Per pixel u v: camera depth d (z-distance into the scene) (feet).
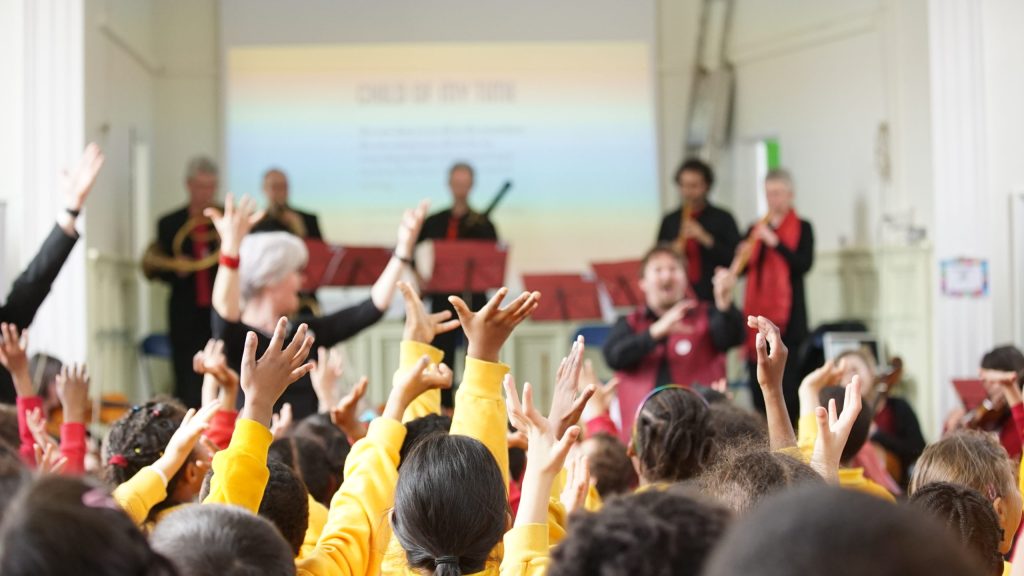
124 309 38.58
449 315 13.21
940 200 32.14
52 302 31.99
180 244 36.96
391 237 43.34
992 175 32.04
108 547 5.42
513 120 43.80
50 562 5.30
